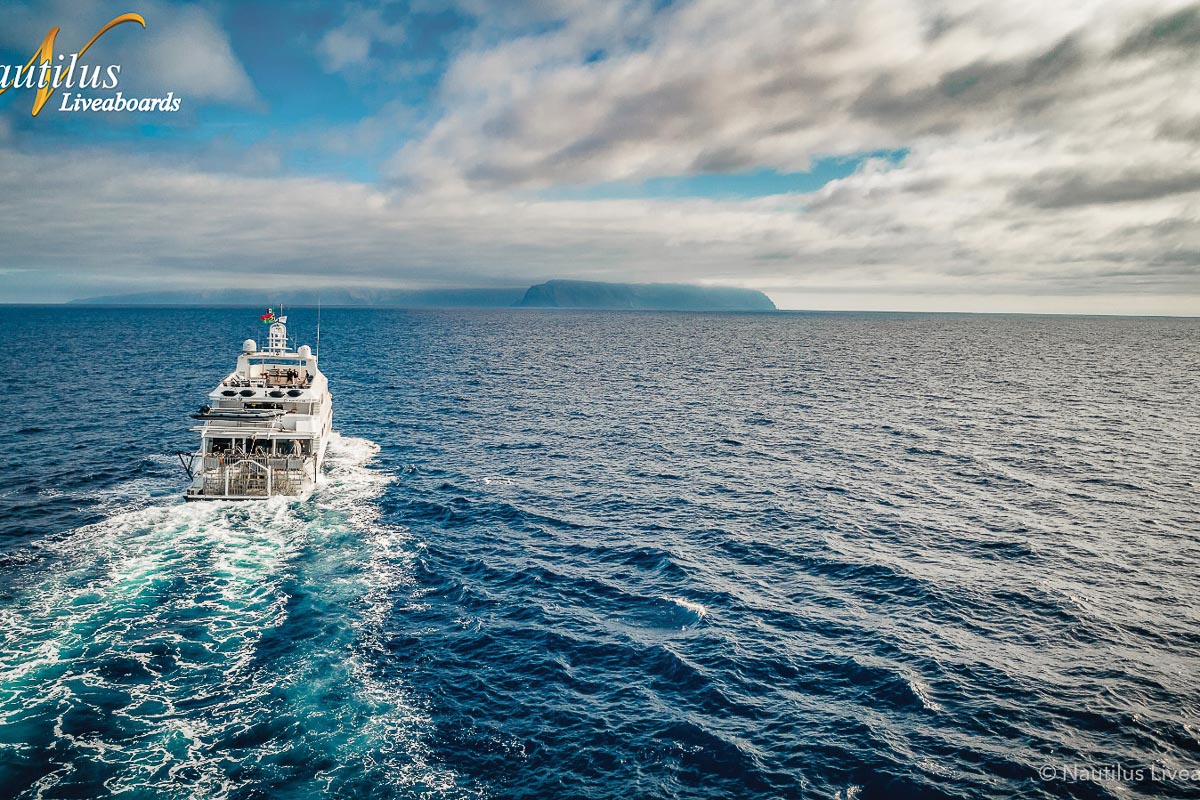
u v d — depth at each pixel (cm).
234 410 3975
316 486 4238
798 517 3850
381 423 6381
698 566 3194
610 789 1798
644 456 5225
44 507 3728
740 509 3991
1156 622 2675
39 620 2531
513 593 2920
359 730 1998
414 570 3128
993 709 2130
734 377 10225
